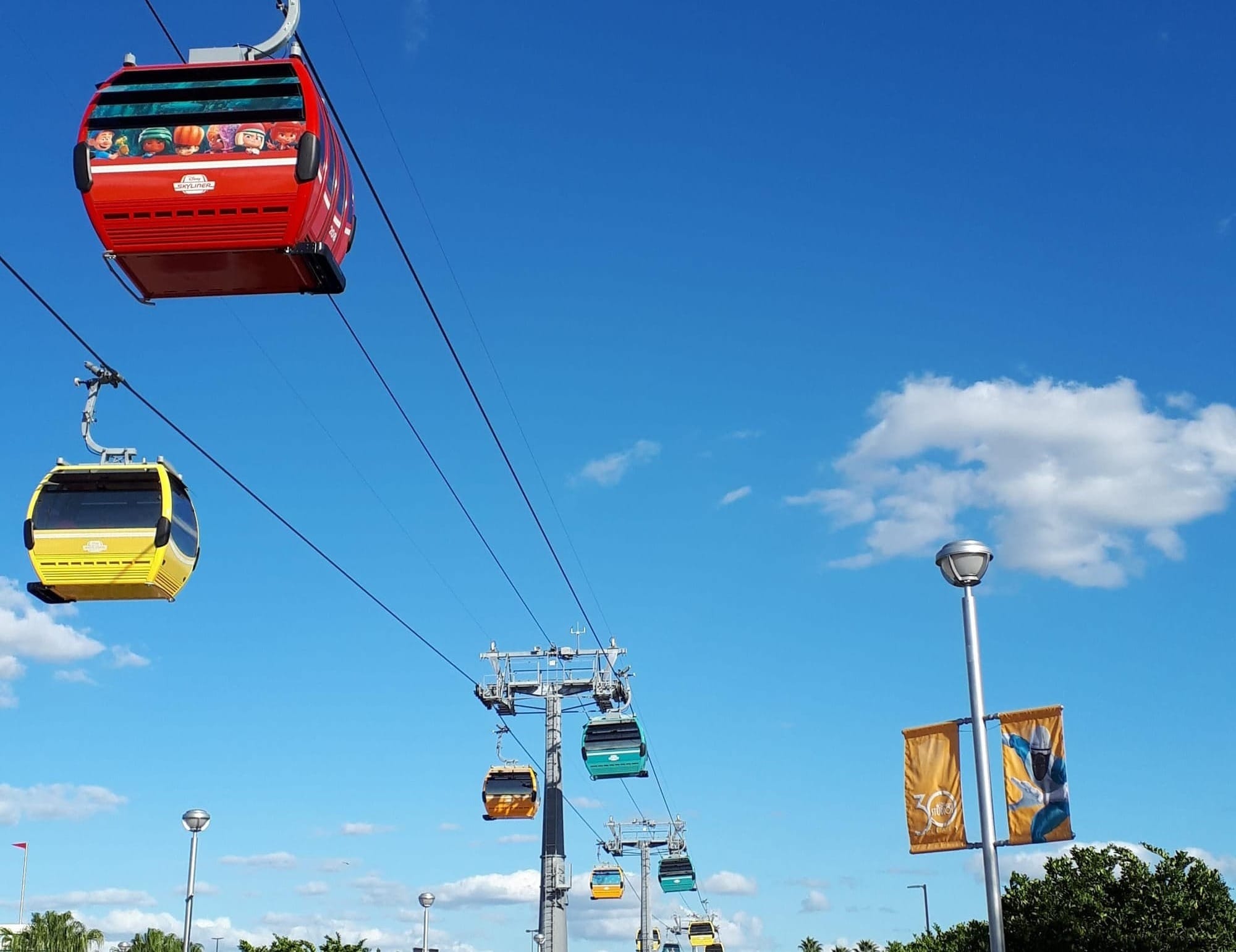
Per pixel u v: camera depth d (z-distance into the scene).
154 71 14.89
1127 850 29.44
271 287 15.63
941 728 18.97
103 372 18.44
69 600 18.53
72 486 18.08
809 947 91.94
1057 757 17.59
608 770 43.66
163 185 14.53
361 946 41.78
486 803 45.62
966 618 18.89
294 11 15.35
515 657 43.91
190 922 30.88
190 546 18.80
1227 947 26.25
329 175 15.02
